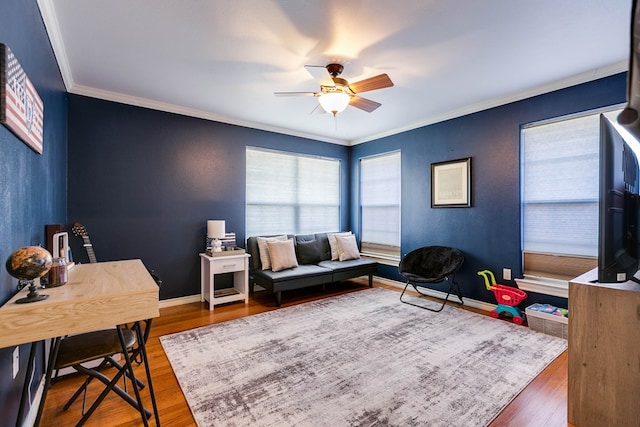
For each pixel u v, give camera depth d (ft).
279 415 5.68
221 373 7.14
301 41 7.59
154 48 7.94
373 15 6.57
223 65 8.84
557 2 6.14
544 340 8.93
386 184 16.39
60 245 6.69
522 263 11.00
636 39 2.72
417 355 8.03
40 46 6.09
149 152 11.93
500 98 11.27
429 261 13.30
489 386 6.62
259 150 15.05
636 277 5.86
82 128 10.61
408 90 10.64
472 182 12.31
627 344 4.99
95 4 6.21
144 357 5.02
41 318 3.72
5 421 4.19
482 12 6.46
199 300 13.01
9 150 4.15
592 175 9.54
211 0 6.11
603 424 5.19
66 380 6.98
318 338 9.10
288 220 16.11
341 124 14.73
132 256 11.57
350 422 5.50
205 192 13.28
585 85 9.38
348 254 15.69
